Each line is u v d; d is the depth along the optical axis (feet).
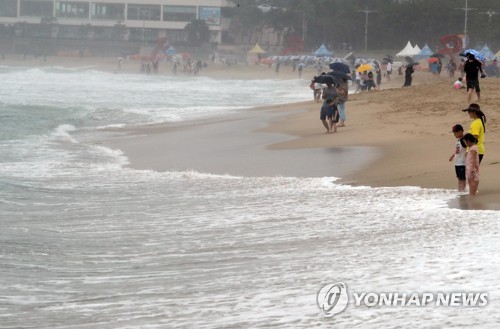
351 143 167.12
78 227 95.66
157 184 129.90
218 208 105.81
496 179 112.27
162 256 79.87
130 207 108.99
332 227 89.15
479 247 72.43
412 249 74.28
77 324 57.72
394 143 161.17
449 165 127.75
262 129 210.38
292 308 57.93
